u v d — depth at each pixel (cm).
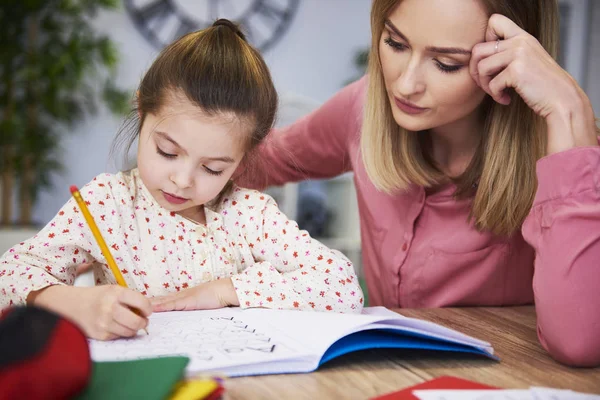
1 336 39
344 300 92
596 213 78
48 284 79
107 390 46
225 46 91
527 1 91
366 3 383
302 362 62
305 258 97
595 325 74
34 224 326
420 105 90
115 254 94
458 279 115
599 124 99
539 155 99
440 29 83
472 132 108
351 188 333
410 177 111
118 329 66
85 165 344
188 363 52
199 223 103
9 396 37
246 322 75
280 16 369
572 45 397
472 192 110
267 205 106
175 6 353
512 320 94
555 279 78
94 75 333
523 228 86
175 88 85
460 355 72
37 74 314
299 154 143
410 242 118
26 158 318
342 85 382
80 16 335
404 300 121
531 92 85
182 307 84
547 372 69
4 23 315
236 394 55
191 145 84
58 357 40
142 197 100
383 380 61
